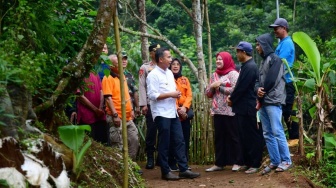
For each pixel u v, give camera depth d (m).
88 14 5.71
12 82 4.06
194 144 9.26
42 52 4.77
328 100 7.37
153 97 7.26
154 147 8.54
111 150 5.72
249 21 23.12
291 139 8.19
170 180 7.30
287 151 6.94
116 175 5.34
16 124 4.03
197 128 9.26
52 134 4.77
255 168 7.55
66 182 4.14
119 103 7.40
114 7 4.68
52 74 4.85
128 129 7.50
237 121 7.79
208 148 9.23
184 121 8.29
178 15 23.03
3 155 3.65
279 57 7.06
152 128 8.39
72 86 4.74
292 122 8.12
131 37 16.38
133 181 5.58
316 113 7.20
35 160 3.89
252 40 22.48
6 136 3.79
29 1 4.74
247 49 7.58
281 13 22.12
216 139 8.05
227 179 7.26
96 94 6.91
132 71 11.58
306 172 6.90
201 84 10.95
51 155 4.09
